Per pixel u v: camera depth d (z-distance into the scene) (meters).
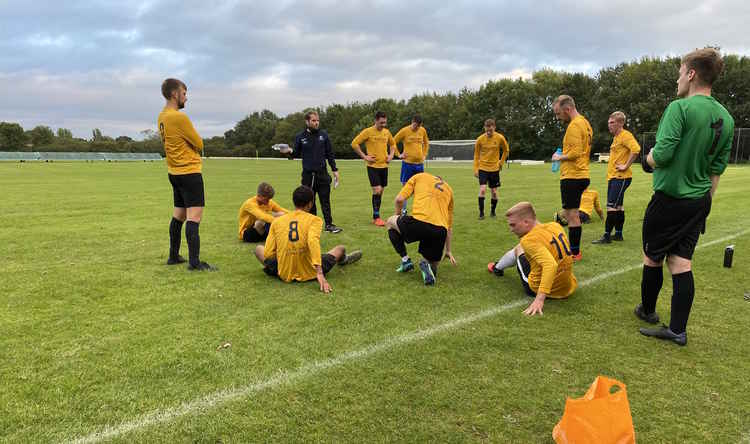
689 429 2.19
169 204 10.88
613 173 6.42
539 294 3.66
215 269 4.95
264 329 3.30
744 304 3.87
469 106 57.12
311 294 4.11
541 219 8.77
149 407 2.32
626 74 49.78
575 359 2.88
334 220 8.66
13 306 3.73
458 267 5.13
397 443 2.07
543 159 54.78
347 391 2.48
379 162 8.25
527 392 2.49
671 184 3.04
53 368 2.69
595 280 4.63
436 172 25.41
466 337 3.18
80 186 15.83
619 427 1.85
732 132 3.00
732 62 43.44
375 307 3.77
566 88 53.41
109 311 3.64
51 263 5.20
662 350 3.02
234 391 2.48
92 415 2.25
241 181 18.81
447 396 2.44
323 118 72.88
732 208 9.70
